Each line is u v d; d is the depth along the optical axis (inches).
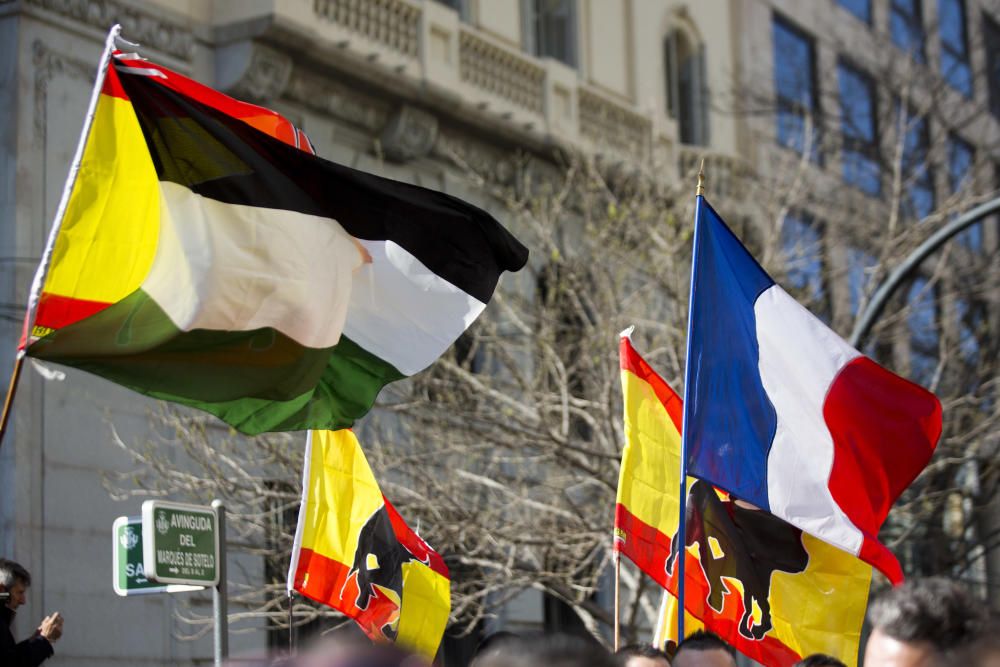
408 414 695.7
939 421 401.7
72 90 682.8
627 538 408.2
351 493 425.4
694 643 332.5
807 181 1040.2
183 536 376.5
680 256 773.9
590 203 799.7
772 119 1172.5
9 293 647.1
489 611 826.2
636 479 412.2
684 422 384.8
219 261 301.1
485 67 887.1
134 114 301.0
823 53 1259.8
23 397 641.6
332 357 331.9
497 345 732.0
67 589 648.4
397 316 334.3
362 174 323.3
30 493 638.5
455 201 332.8
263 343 306.0
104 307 290.5
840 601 409.4
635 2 1059.3
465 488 705.6
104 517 668.1
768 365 397.4
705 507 414.3
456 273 335.3
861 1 1339.8
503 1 934.4
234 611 701.3
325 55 764.6
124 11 702.5
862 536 389.7
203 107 306.8
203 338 299.1
